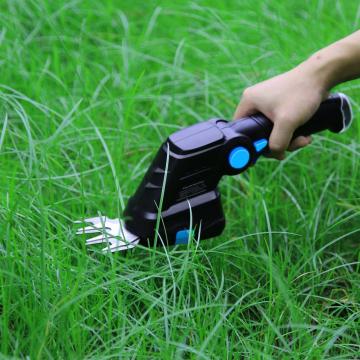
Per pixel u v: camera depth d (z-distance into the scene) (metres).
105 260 2.25
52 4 3.86
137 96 3.09
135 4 4.03
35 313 2.03
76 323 2.00
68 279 2.15
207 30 3.89
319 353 2.03
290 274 2.34
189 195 2.22
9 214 2.22
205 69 3.38
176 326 2.08
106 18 3.85
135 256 2.39
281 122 2.21
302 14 3.96
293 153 2.93
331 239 2.63
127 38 3.55
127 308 2.21
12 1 3.72
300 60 3.26
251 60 3.42
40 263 2.13
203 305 2.12
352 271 2.44
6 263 2.17
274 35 3.55
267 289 2.38
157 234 2.17
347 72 2.25
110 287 2.17
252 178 2.79
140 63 3.54
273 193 2.82
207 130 2.20
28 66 3.47
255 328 2.28
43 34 3.70
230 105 3.21
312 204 2.73
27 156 2.63
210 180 2.23
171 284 2.28
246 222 2.67
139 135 3.04
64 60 3.63
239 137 2.19
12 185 2.30
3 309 2.03
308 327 2.08
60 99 3.12
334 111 2.32
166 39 3.64
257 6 3.78
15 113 3.06
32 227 2.28
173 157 2.17
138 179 2.81
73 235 2.27
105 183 2.73
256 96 2.25
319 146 2.97
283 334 2.22
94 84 3.39
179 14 3.76
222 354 2.05
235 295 2.30
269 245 2.45
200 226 2.23
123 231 2.27
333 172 2.87
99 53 3.63
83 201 2.37
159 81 3.40
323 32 3.58
